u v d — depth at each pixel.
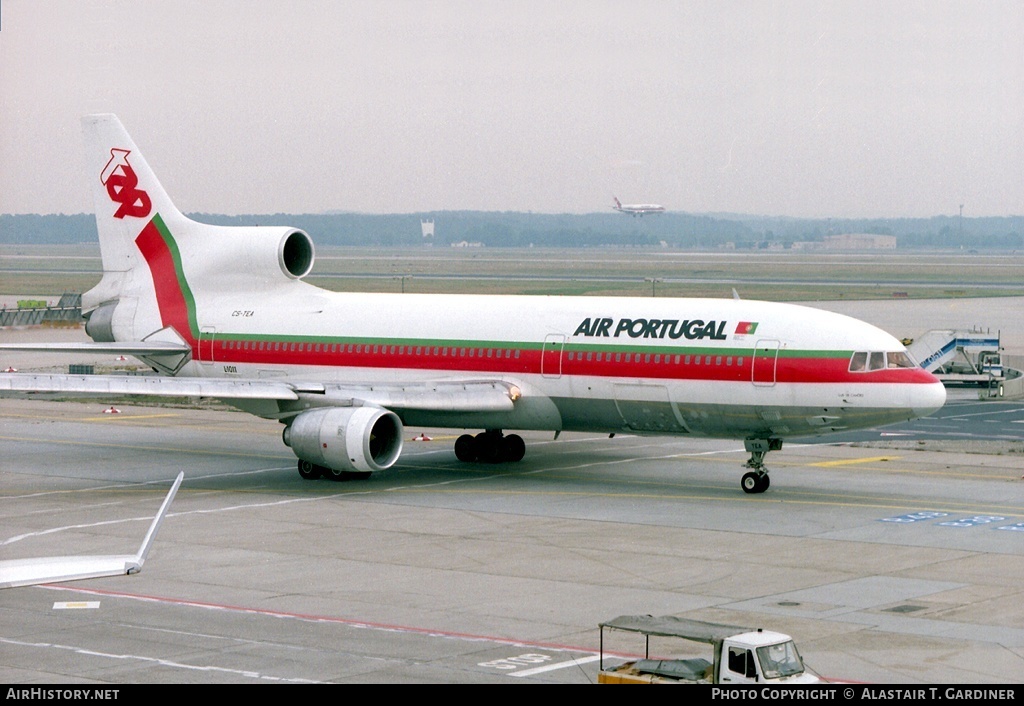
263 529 48.41
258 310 68.81
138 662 30.89
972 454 68.94
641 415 57.69
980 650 31.66
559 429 60.78
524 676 29.58
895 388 52.03
